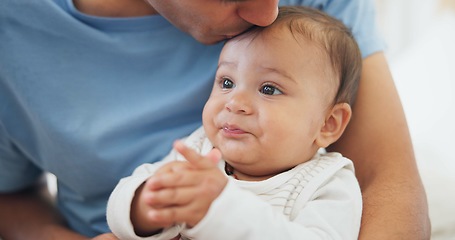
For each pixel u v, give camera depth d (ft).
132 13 3.32
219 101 2.92
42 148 3.38
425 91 5.90
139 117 3.29
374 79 3.45
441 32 6.55
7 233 3.71
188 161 2.31
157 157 3.34
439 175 4.56
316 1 3.55
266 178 2.94
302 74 2.92
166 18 3.01
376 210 3.05
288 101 2.87
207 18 2.74
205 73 3.34
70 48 3.25
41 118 3.21
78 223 3.67
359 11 3.60
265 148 2.82
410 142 3.34
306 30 3.00
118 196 2.52
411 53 6.60
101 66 3.30
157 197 2.19
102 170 3.31
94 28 3.26
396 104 3.41
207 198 2.27
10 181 3.76
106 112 3.28
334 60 3.05
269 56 2.88
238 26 2.84
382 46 3.63
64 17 3.20
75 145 3.23
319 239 2.49
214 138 2.92
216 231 2.28
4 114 3.35
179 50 3.36
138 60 3.34
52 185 4.72
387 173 3.21
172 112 3.34
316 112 2.97
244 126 2.82
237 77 2.92
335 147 3.46
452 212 4.16
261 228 2.32
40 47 3.22
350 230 2.73
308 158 3.03
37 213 3.79
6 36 3.18
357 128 3.38
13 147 3.55
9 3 3.14
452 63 6.08
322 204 2.72
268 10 2.63
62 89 3.24
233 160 2.86
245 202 2.34
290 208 2.73
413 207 3.06
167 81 3.37
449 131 5.26
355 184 2.95
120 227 2.47
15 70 3.19
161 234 2.46
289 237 2.39
